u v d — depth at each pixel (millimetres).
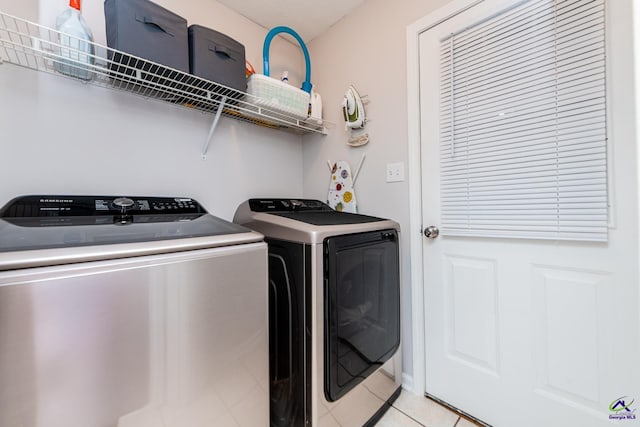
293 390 1090
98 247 666
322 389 1034
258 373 956
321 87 1997
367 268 1252
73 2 1042
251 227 1374
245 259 912
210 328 821
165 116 1425
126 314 669
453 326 1356
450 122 1347
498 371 1214
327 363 1049
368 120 1691
